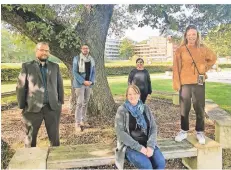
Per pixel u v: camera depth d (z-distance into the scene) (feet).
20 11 15.03
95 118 16.92
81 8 17.31
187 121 10.65
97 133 14.52
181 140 10.61
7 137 13.65
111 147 9.95
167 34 22.63
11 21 15.08
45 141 13.85
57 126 10.69
